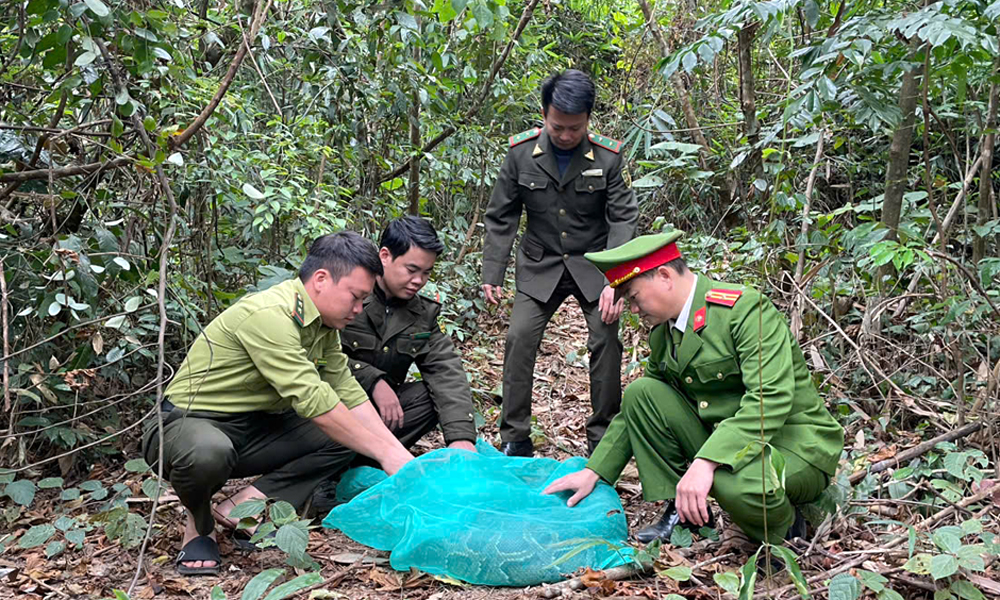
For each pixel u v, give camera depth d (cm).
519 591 266
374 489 286
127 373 393
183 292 387
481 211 736
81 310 326
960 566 242
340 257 290
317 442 313
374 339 352
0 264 306
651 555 267
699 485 262
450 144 600
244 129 439
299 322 289
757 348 273
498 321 626
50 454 370
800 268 441
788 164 461
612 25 808
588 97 351
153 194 359
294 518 271
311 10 461
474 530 272
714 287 286
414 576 274
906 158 410
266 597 243
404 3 432
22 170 338
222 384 293
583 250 383
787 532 283
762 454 244
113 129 311
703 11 658
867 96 357
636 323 450
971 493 313
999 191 537
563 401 489
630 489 357
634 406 297
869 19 343
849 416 387
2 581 281
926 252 351
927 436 369
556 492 301
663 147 483
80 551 301
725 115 640
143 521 294
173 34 331
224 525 299
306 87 497
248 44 324
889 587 254
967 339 368
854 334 432
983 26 344
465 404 355
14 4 316
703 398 289
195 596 267
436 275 616
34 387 348
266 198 411
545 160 378
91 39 296
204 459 270
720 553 286
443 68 491
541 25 729
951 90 478
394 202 541
